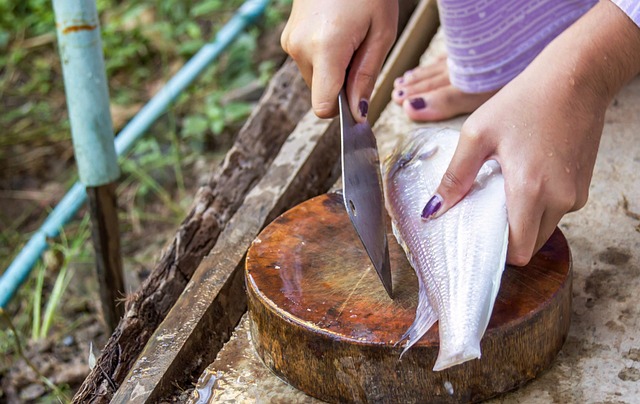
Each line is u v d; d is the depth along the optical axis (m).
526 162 1.45
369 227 1.53
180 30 4.62
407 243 1.58
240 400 1.60
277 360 1.59
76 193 3.30
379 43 1.65
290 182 2.15
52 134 4.12
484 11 2.13
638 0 1.47
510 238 1.46
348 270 1.62
